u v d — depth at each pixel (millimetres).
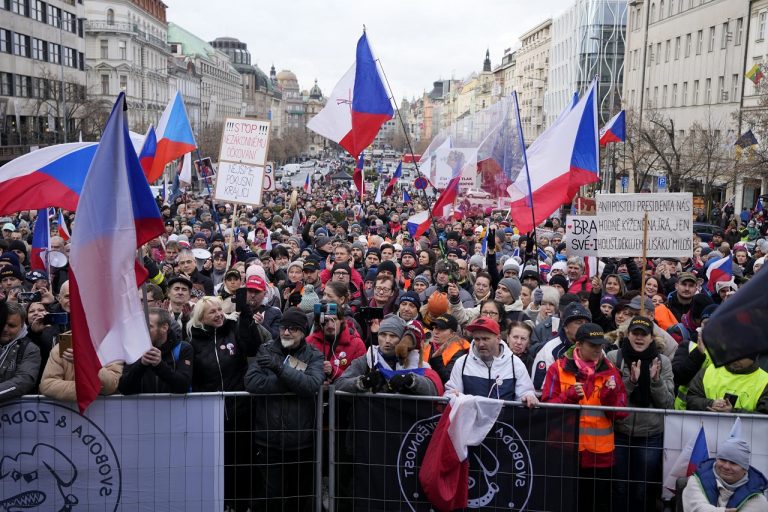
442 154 20656
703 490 5551
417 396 6211
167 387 6371
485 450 6191
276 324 8477
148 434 6105
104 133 5844
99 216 5820
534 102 106188
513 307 9945
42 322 7250
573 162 12320
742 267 16281
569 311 7281
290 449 6293
